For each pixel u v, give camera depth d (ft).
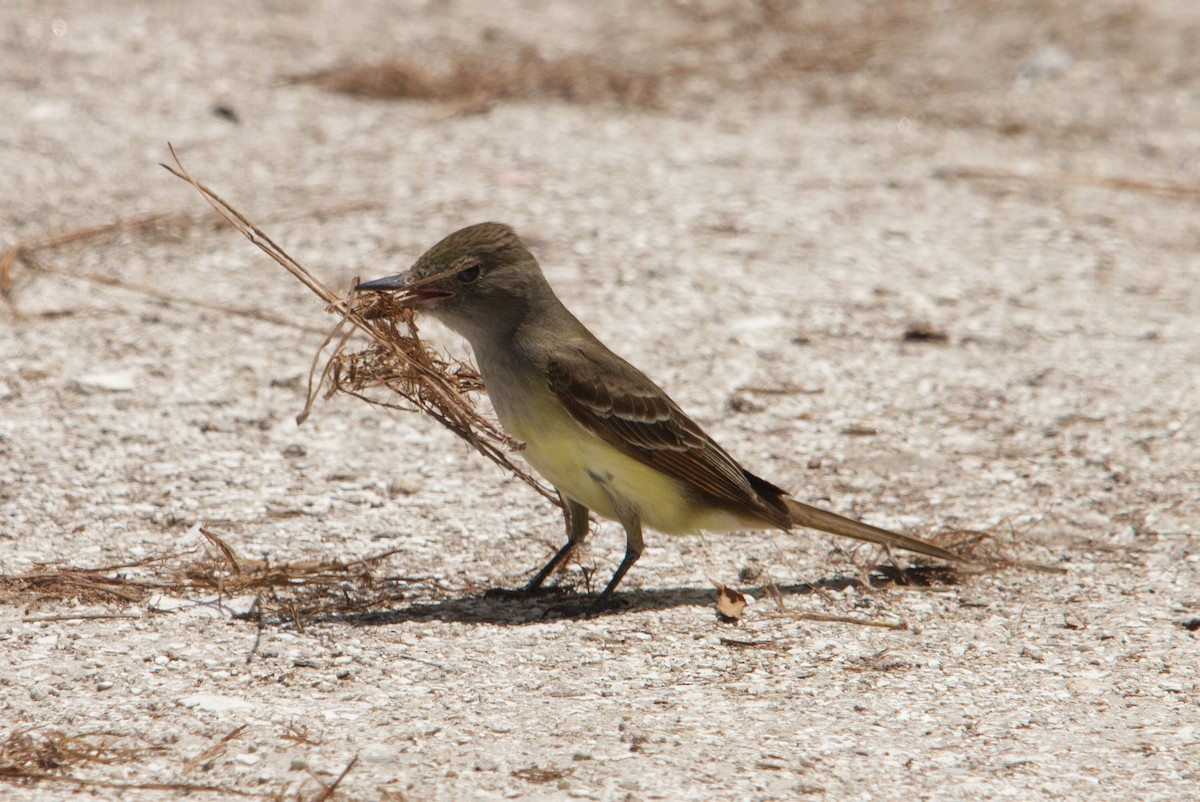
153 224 64.95
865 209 72.13
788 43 101.60
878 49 100.63
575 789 26.58
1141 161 82.23
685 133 82.74
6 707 29.30
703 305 59.77
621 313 58.54
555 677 31.99
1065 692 31.78
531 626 35.19
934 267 65.26
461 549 40.22
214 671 31.55
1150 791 27.20
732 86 92.58
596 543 41.29
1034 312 60.75
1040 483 45.85
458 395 35.70
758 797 26.53
